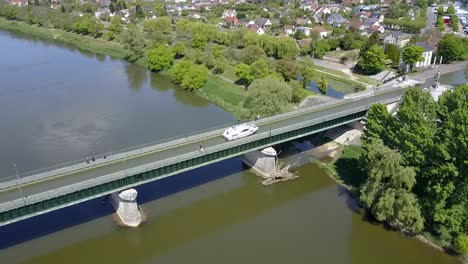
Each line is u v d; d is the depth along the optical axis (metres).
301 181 100.25
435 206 75.94
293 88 145.00
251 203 92.62
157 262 74.88
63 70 185.75
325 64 197.00
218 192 94.88
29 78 173.00
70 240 78.25
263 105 115.75
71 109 139.38
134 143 114.44
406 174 75.56
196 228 83.81
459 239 73.06
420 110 84.25
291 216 88.06
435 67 187.75
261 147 97.06
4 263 72.62
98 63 199.38
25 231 79.75
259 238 81.31
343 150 112.38
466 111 74.12
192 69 161.88
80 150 110.81
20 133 121.12
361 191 83.69
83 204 87.31
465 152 72.75
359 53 197.12
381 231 82.00
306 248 78.31
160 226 83.44
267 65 157.62
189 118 133.38
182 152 87.75
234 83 163.88
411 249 77.31
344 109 114.75
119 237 79.88
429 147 77.25
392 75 173.00
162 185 96.25
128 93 157.12
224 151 90.56
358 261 74.75
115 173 76.38
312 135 121.88
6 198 71.00
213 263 74.31
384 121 89.06
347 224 84.62
